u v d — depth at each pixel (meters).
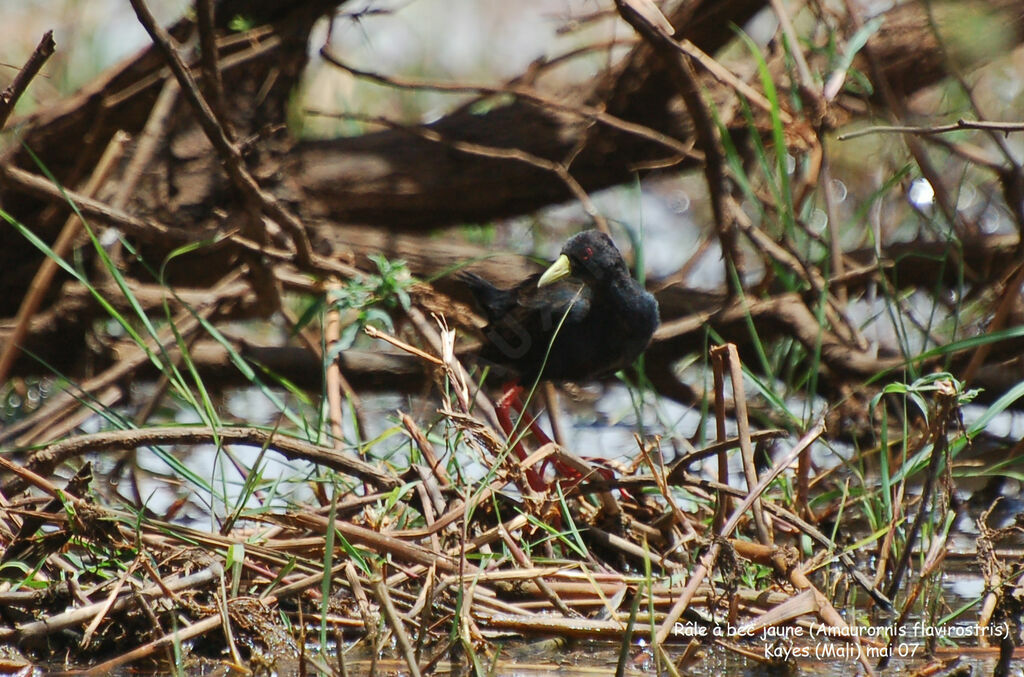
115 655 6.56
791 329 10.97
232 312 11.28
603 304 9.90
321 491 8.42
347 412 11.36
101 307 10.77
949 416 7.22
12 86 8.41
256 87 11.44
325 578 5.96
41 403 11.88
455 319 11.10
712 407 11.58
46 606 6.75
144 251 11.29
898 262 12.03
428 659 6.46
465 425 7.70
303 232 9.50
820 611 6.76
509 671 6.23
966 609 7.41
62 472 10.00
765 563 7.36
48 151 10.66
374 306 9.21
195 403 8.49
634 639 6.72
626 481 7.75
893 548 8.17
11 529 7.47
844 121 12.30
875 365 10.69
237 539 7.17
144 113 11.17
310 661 5.83
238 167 9.14
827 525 9.21
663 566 7.49
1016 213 10.97
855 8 11.90
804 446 7.43
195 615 6.71
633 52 12.09
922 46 12.04
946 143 11.18
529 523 7.82
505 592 7.29
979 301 11.77
